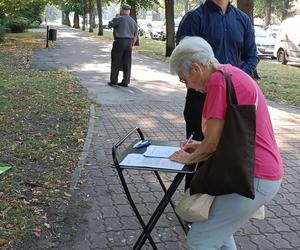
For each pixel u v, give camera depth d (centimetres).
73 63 1820
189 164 302
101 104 1011
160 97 1122
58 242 413
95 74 1502
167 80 1416
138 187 539
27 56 2006
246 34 431
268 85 1349
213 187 278
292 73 1686
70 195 510
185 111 432
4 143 686
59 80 1315
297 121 904
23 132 753
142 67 1756
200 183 283
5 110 898
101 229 438
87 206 483
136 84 1320
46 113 891
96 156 646
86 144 696
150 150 339
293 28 2150
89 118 866
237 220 292
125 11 1233
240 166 271
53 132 757
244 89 281
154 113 936
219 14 415
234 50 423
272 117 934
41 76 1394
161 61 2023
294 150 707
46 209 474
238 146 272
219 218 291
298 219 470
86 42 3198
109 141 724
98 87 1236
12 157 623
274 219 468
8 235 418
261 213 321
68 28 6388
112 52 1248
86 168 596
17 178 552
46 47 2548
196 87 296
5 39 2994
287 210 489
